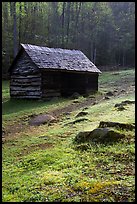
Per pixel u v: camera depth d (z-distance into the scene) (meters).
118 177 5.56
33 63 22.16
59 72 22.94
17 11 36.50
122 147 7.32
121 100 17.47
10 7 38.62
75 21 52.34
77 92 24.28
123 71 41.12
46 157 7.41
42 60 22.38
